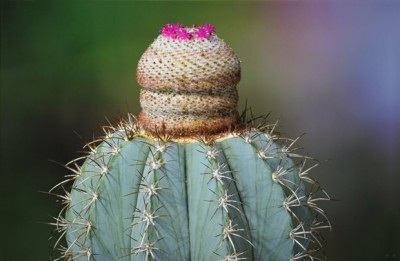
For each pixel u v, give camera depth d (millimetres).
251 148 1062
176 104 1064
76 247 1079
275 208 1059
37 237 1612
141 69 1078
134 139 1071
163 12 2088
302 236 1088
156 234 1036
